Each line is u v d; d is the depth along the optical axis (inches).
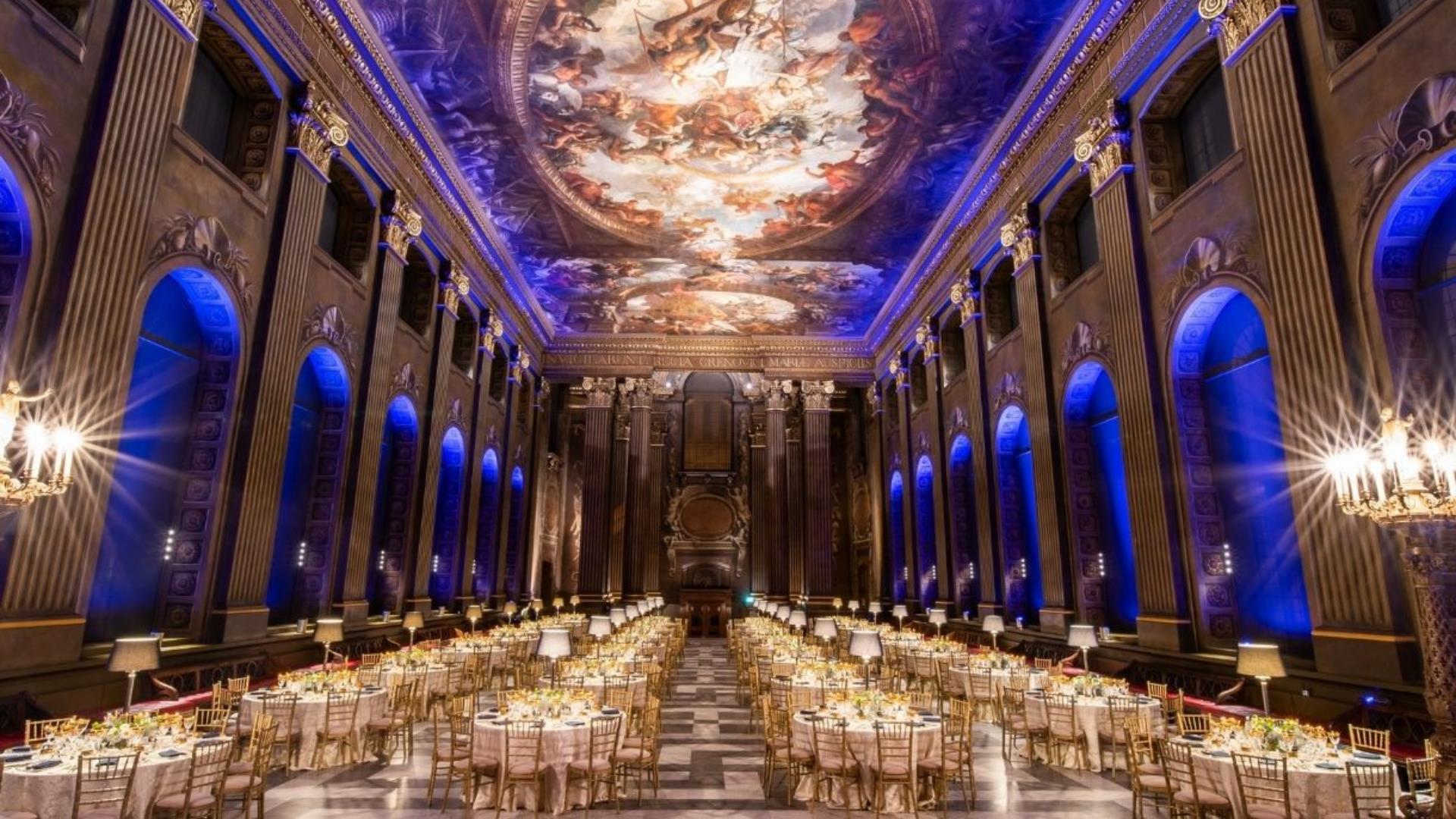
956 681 387.2
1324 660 261.6
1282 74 285.4
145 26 277.4
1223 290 332.5
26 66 232.7
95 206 254.4
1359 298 254.7
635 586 922.1
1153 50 373.4
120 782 173.2
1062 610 455.5
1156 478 364.8
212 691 304.8
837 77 463.2
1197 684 324.8
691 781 265.3
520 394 882.8
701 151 541.6
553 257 721.0
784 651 436.5
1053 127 466.9
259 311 359.6
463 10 406.0
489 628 701.3
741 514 1023.6
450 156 547.5
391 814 219.3
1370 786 171.6
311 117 389.7
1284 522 314.8
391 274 497.4
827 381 954.1
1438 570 152.4
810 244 685.3
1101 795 243.9
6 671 223.3
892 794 228.2
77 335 247.6
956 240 629.6
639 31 422.9
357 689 287.6
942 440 684.7
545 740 225.9
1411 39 239.1
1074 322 459.5
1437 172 234.4
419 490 560.4
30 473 184.1
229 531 340.2
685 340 960.9
